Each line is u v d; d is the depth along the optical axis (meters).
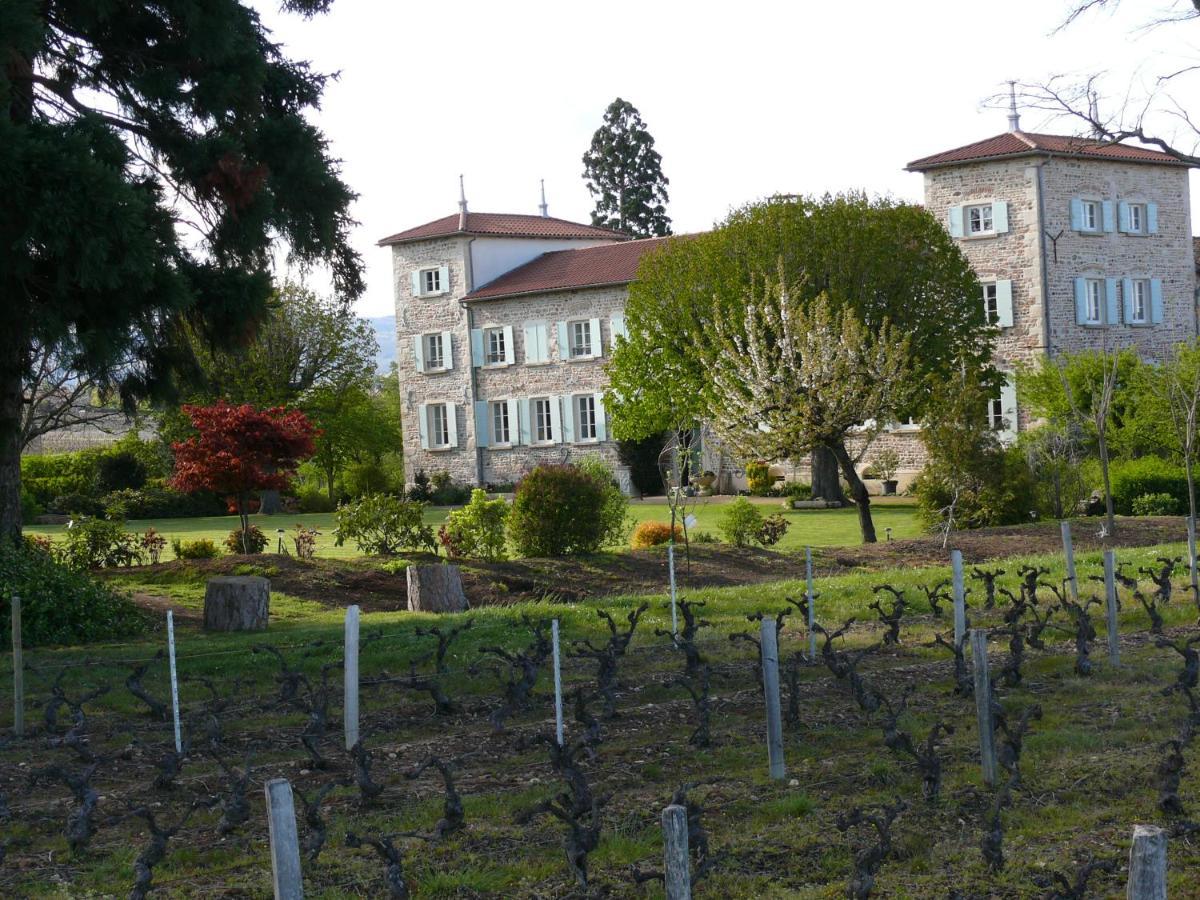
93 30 15.33
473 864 6.02
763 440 23.80
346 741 8.56
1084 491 24.94
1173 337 41.75
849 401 22.95
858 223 31.52
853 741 8.19
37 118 14.69
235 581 15.65
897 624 11.92
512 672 10.08
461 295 47.47
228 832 6.67
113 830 6.80
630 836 6.38
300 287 47.19
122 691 10.88
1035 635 11.03
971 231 39.78
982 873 5.71
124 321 13.70
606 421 44.38
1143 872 3.77
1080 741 7.82
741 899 5.55
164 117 15.70
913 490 24.61
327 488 53.50
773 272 31.58
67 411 24.25
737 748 8.09
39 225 12.59
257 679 11.32
